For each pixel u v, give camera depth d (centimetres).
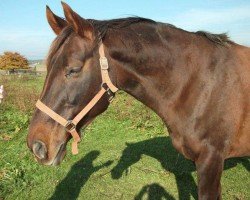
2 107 896
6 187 419
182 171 457
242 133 271
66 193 410
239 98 262
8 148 580
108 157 523
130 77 244
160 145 566
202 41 264
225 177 434
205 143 259
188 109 256
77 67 213
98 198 398
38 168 479
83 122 231
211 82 255
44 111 217
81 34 213
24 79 2100
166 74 251
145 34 245
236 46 280
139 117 732
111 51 229
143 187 421
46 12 235
